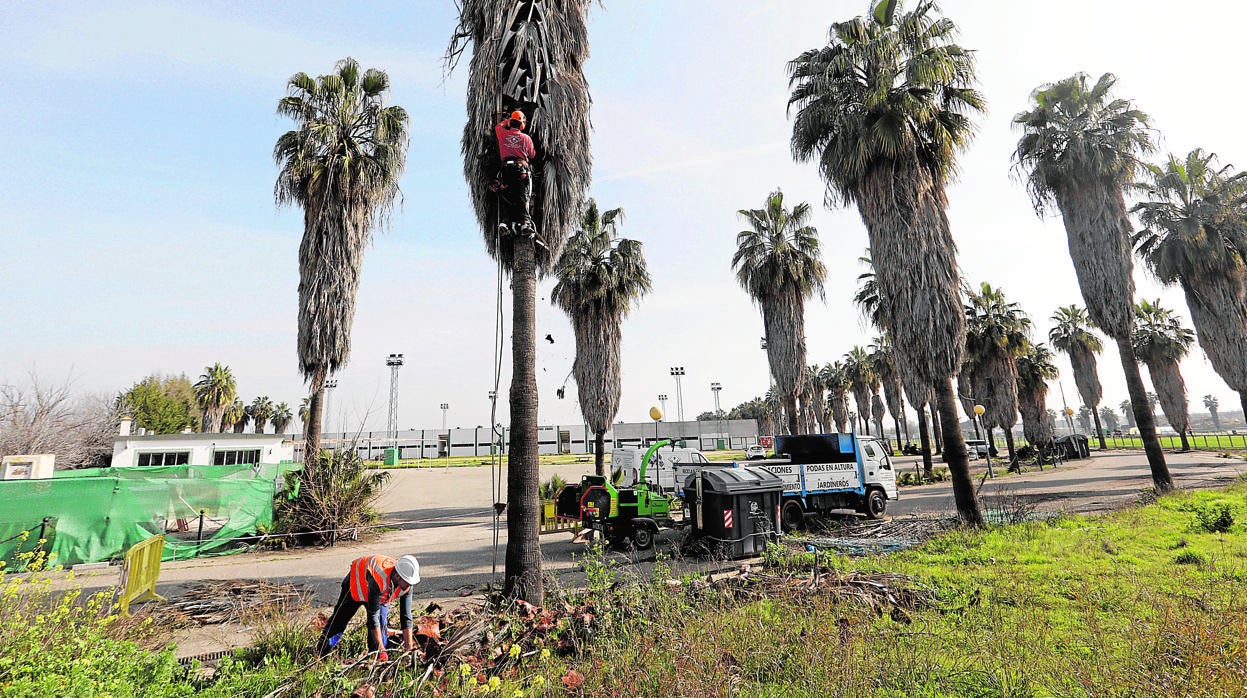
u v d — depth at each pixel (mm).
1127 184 17781
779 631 5152
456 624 5652
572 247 21562
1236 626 4625
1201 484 18688
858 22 14023
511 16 7508
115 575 10656
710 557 10438
